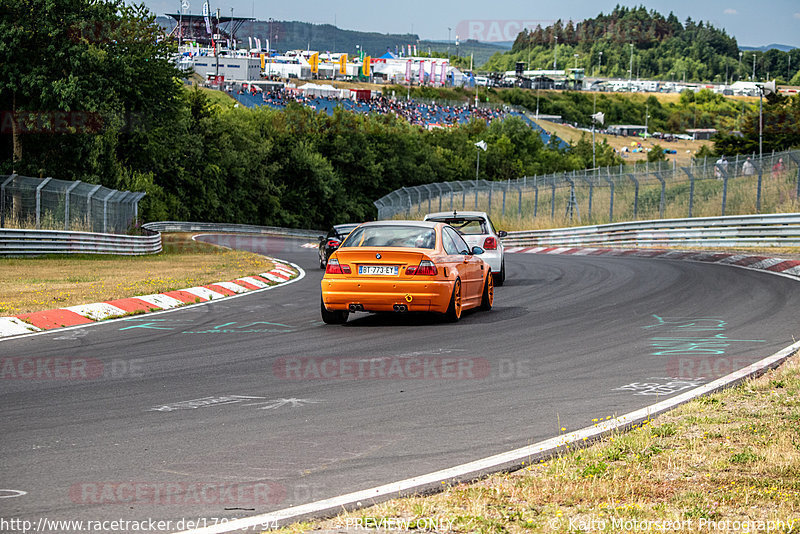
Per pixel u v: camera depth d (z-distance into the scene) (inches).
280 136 3836.1
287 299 621.3
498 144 5221.5
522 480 189.3
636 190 1381.6
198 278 735.1
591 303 574.2
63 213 1143.6
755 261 849.5
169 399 283.4
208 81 6254.9
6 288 632.4
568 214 1652.3
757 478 186.5
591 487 182.2
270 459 211.3
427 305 457.1
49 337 429.7
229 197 3284.9
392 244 476.7
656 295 610.5
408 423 249.3
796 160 1096.8
